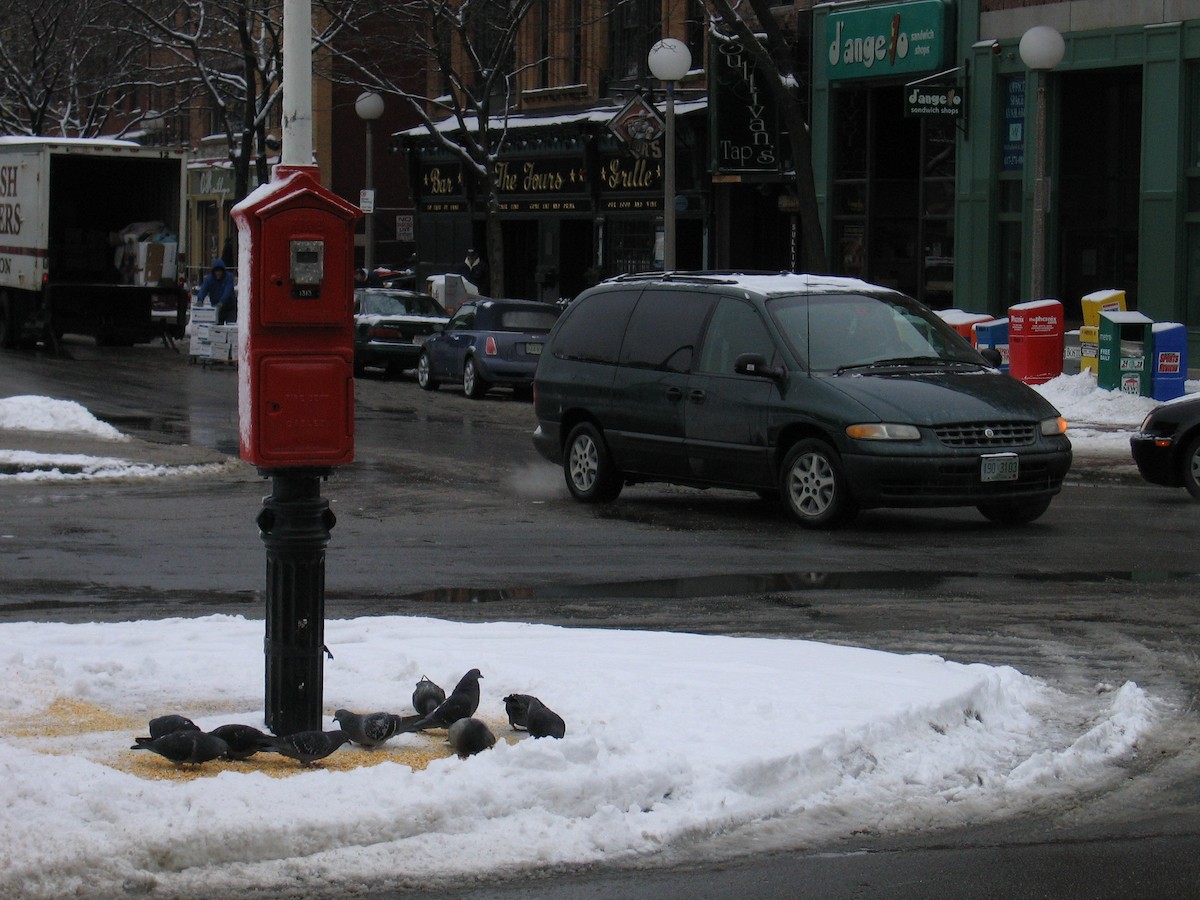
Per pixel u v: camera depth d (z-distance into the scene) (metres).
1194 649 10.80
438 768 7.18
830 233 40.56
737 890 6.33
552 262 51.88
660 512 17.78
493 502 18.53
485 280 51.34
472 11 46.34
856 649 10.20
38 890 6.06
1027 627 11.51
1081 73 34.72
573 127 48.47
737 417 16.95
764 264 44.75
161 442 24.11
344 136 64.38
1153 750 8.43
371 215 49.78
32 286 41.12
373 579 13.53
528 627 10.98
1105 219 34.91
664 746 7.67
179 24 65.62
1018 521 16.77
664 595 12.80
